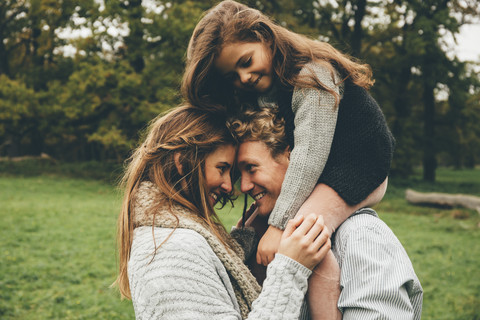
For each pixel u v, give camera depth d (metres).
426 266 9.48
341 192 1.67
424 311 7.06
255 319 1.45
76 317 6.36
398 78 27.16
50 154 42.22
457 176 42.06
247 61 1.90
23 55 32.62
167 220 1.59
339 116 1.80
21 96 22.73
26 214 13.12
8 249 9.48
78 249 9.70
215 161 1.80
